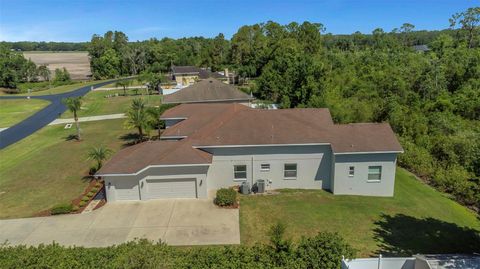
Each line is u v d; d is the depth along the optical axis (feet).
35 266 34.60
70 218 59.47
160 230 55.06
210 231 54.44
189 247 49.65
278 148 70.38
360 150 66.74
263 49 280.31
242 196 68.54
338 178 68.85
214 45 385.29
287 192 70.69
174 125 86.94
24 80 333.62
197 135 73.82
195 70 270.05
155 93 228.22
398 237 52.31
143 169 64.13
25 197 68.49
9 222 58.23
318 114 78.95
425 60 174.81
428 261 39.11
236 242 51.01
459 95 135.44
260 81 180.96
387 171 68.23
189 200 66.33
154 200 66.54
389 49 257.34
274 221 57.52
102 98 207.62
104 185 70.28
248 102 129.08
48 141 113.60
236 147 70.08
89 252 37.37
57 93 242.78
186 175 66.18
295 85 139.23
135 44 416.87
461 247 49.83
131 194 66.18
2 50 323.37
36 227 56.49
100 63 361.51
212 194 69.15
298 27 289.33
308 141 69.72
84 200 65.16
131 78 338.95
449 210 63.26
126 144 104.99
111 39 428.56
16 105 194.29
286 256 36.63
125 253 35.88
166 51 403.95
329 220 57.82
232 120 76.84
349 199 67.10
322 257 36.88
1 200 67.26
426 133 106.22
